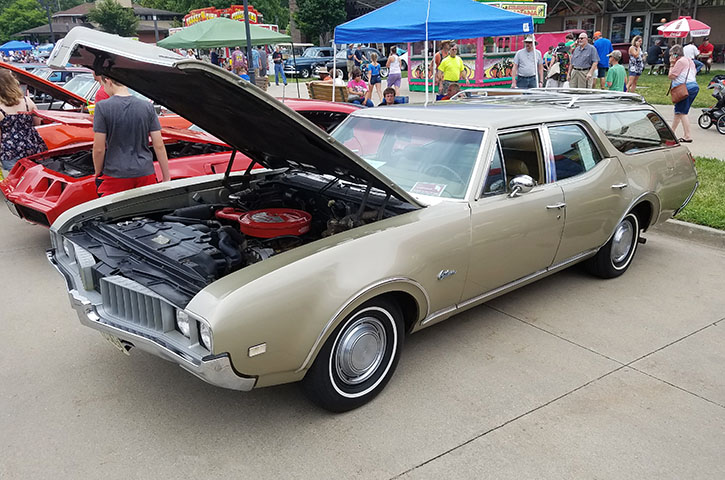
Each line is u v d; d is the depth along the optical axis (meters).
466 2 10.35
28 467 2.86
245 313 2.67
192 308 2.68
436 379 3.66
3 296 4.93
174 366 3.81
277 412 3.32
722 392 3.56
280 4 65.25
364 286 3.06
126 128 5.07
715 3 28.95
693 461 2.95
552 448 3.03
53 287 5.13
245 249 3.46
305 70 31.48
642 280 5.32
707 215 6.65
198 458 2.93
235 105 3.21
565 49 15.75
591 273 5.36
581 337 4.23
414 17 10.30
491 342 4.15
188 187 4.41
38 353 3.97
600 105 5.05
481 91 6.06
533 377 3.70
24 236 6.62
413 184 3.97
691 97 10.87
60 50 3.18
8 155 6.59
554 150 4.39
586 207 4.53
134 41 3.12
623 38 31.77
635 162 5.06
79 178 5.53
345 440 3.08
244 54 21.89
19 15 76.00
